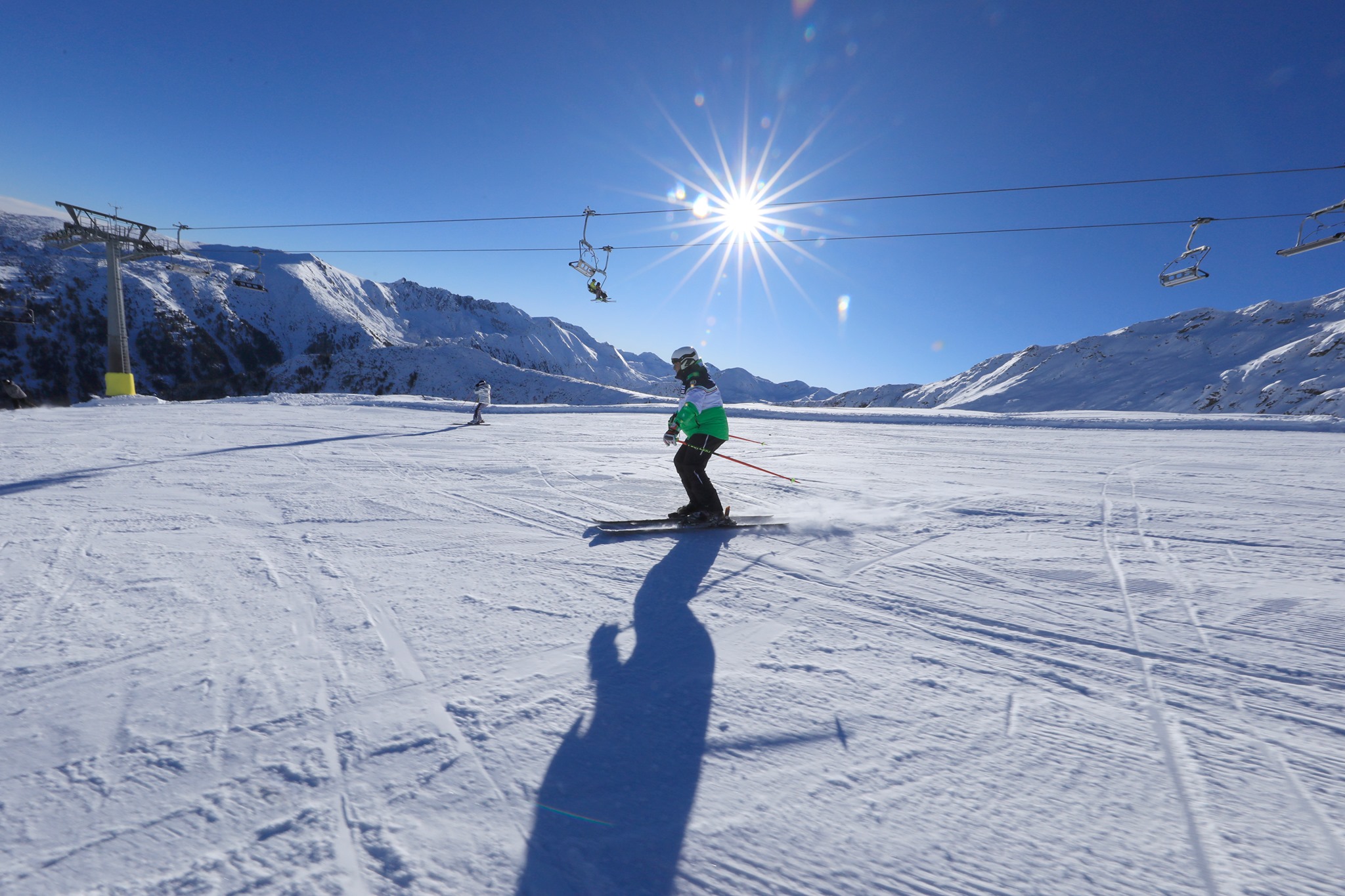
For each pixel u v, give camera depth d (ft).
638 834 4.91
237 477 21.48
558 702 6.87
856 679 7.52
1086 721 6.64
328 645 8.21
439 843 4.75
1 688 6.93
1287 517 16.57
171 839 4.72
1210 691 7.32
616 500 19.02
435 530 14.67
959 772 5.72
